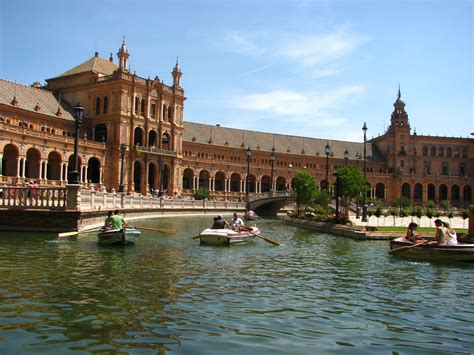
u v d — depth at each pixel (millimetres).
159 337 10070
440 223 24375
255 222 62000
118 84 85938
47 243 24375
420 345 10219
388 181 135000
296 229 46688
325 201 64875
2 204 30109
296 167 127750
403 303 14133
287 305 13320
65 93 93750
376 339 10555
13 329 10273
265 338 10289
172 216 63625
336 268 20594
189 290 14664
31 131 67812
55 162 76812
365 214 55844
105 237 24656
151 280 15969
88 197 34219
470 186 139625
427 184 136625
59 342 9570
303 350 9625
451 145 142250
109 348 9328
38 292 13617
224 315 11961
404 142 138875
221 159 116375
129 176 86750
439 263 22562
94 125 88688
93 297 13227
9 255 20125
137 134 91375
